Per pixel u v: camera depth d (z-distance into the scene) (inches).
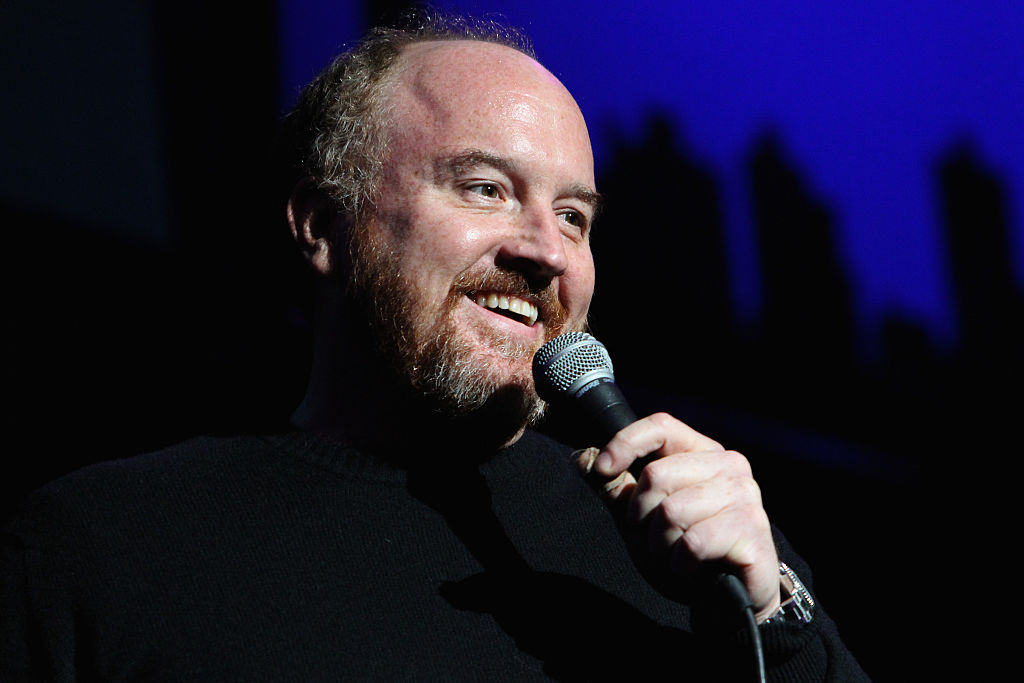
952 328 433.7
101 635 152.8
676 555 141.6
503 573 168.7
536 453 194.5
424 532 170.7
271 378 327.6
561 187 182.5
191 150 322.3
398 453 181.8
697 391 426.9
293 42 337.4
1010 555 410.6
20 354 292.0
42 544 162.9
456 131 179.8
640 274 416.2
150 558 160.4
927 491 424.8
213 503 169.5
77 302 301.7
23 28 295.0
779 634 150.6
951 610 411.2
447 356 171.9
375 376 182.1
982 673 397.1
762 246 427.5
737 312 426.3
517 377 174.6
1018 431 421.4
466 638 158.9
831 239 433.4
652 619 172.2
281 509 169.8
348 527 168.6
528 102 184.2
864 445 432.1
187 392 316.5
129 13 314.8
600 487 152.1
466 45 195.3
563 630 164.2
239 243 327.3
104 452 300.5
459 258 174.2
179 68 321.7
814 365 431.5
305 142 205.2
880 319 433.7
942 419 430.0
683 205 421.4
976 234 434.3
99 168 306.5
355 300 183.2
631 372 419.5
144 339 312.3
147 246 313.6
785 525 422.0
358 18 344.5
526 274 177.0
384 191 182.7
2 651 155.7
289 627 155.4
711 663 157.5
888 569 415.5
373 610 159.2
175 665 150.6
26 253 294.0
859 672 166.2
